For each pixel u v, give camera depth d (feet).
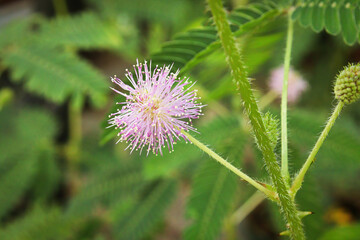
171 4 1.05
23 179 0.99
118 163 0.82
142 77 0.49
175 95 0.47
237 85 0.45
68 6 1.33
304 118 0.63
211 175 0.61
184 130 0.48
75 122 1.16
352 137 0.63
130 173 0.79
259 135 0.46
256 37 0.58
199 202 0.60
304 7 0.52
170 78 0.48
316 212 0.61
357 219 1.06
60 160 1.13
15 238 0.93
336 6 0.51
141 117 0.47
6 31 0.90
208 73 0.69
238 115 0.65
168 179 0.78
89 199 0.78
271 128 0.46
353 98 0.45
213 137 0.63
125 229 0.76
